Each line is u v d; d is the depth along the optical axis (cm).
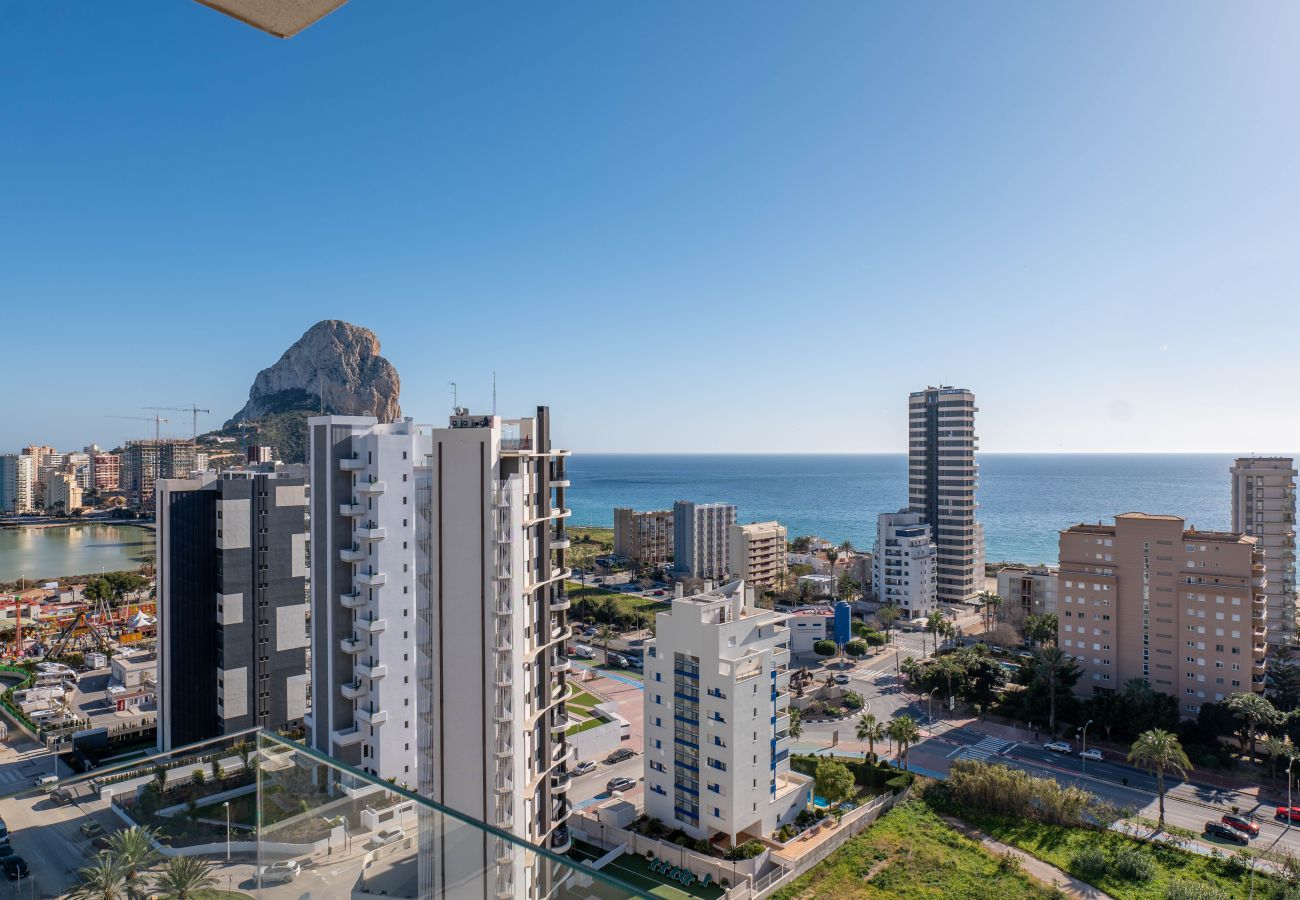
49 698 10625
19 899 2186
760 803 6712
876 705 10950
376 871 1848
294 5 680
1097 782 8231
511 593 4859
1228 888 5984
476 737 4856
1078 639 10794
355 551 7344
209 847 2144
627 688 11756
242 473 8712
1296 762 8275
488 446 4828
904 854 6475
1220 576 9781
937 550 17838
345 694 7312
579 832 7062
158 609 8188
